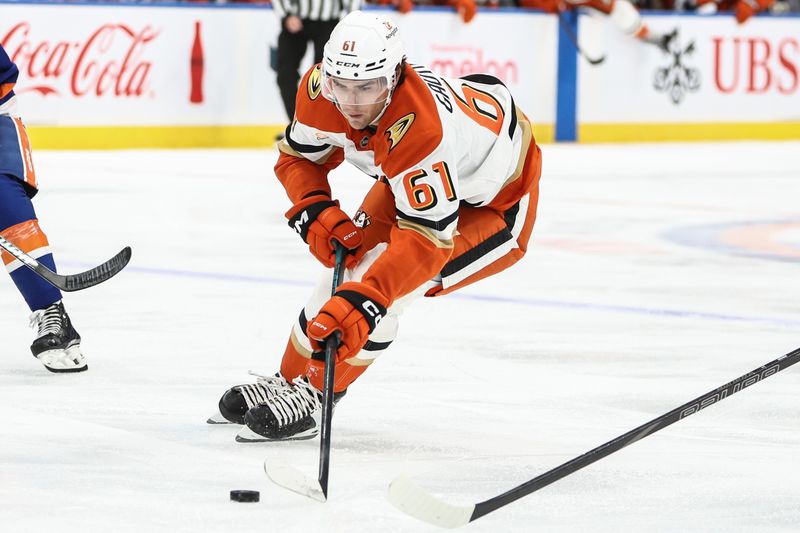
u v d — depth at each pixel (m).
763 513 7.96
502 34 40.03
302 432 9.59
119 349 12.58
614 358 12.57
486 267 9.62
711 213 25.09
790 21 44.31
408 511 7.22
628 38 41.84
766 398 11.05
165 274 17.06
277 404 9.51
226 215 23.16
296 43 35.28
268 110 37.06
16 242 11.59
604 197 27.42
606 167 33.97
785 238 21.77
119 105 34.81
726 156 37.84
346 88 8.47
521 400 10.90
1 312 14.37
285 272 17.45
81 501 7.98
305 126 9.23
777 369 8.77
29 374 11.52
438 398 10.91
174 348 12.66
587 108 41.72
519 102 40.59
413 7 38.31
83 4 33.88
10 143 11.80
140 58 34.94
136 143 35.22
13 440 9.40
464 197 9.38
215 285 16.30
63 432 9.65
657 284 17.00
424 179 8.51
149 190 26.45
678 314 14.91
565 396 11.05
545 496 8.27
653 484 8.55
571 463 7.77
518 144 9.61
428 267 8.68
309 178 9.65
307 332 8.56
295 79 35.47
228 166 31.58
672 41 42.41
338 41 8.42
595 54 41.56
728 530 7.63
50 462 8.86
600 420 10.30
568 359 12.48
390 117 8.60
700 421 10.30
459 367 12.07
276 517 7.73
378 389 11.19
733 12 43.38
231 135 36.59
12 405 10.41
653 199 27.25
